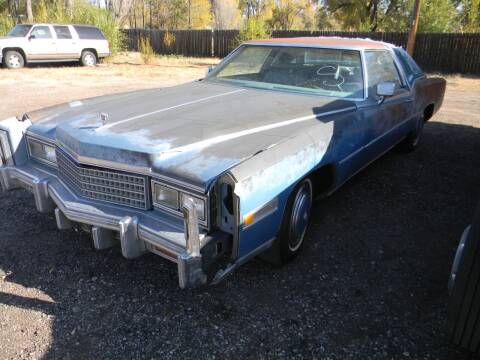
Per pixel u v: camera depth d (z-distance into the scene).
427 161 5.62
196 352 2.32
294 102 3.63
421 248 3.43
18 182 3.48
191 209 2.14
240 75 4.46
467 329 2.08
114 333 2.44
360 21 30.38
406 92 4.87
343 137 3.33
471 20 24.97
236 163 2.39
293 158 2.67
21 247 3.29
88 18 20.33
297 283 2.92
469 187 4.76
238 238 2.32
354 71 4.05
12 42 15.84
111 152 2.57
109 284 2.87
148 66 18.95
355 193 4.50
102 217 2.58
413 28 15.27
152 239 2.39
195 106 3.43
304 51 4.30
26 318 2.53
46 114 3.58
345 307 2.70
